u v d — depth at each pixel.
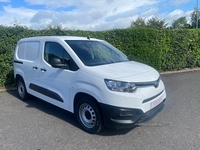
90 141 3.17
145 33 9.01
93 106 3.25
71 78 3.57
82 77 3.36
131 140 3.19
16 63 5.47
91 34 8.03
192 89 6.46
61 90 3.86
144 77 3.27
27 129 3.61
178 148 2.93
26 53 5.08
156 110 3.45
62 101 3.88
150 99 3.27
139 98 3.04
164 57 9.88
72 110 3.68
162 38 9.57
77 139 3.23
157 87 3.47
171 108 4.67
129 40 8.75
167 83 7.47
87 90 3.27
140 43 8.95
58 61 3.64
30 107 4.86
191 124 3.77
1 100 5.47
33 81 4.72
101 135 3.37
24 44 5.24
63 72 3.74
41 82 4.41
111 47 4.73
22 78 5.25
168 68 10.23
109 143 3.10
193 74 9.46
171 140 3.17
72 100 3.62
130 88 3.01
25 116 4.25
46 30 7.26
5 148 2.96
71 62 3.64
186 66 11.01
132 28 8.86
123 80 3.02
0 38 6.43
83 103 3.44
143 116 3.12
